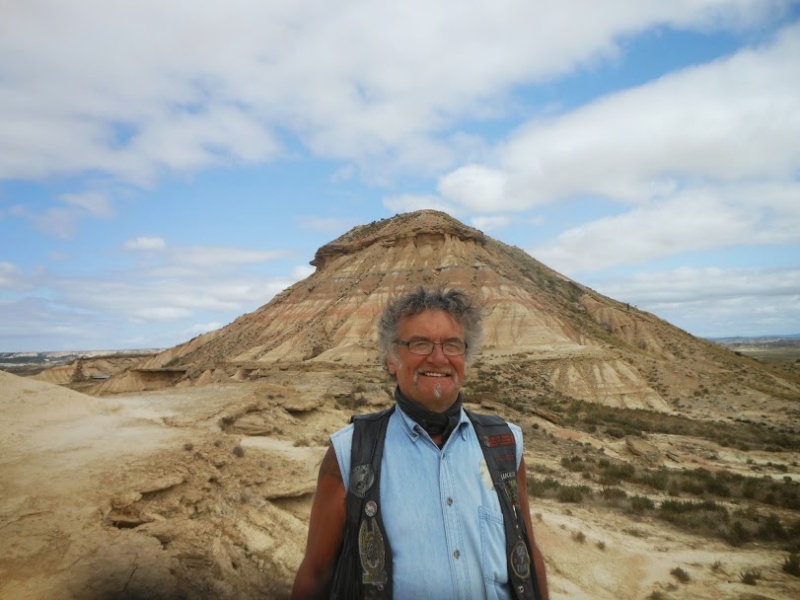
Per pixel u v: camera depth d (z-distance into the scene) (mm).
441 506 2299
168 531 7141
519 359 58031
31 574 5609
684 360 71812
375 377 37812
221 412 16703
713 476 19969
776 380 62844
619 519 13438
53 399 12461
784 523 13633
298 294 90500
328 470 2488
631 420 38156
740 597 9219
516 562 2348
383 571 2178
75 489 7551
